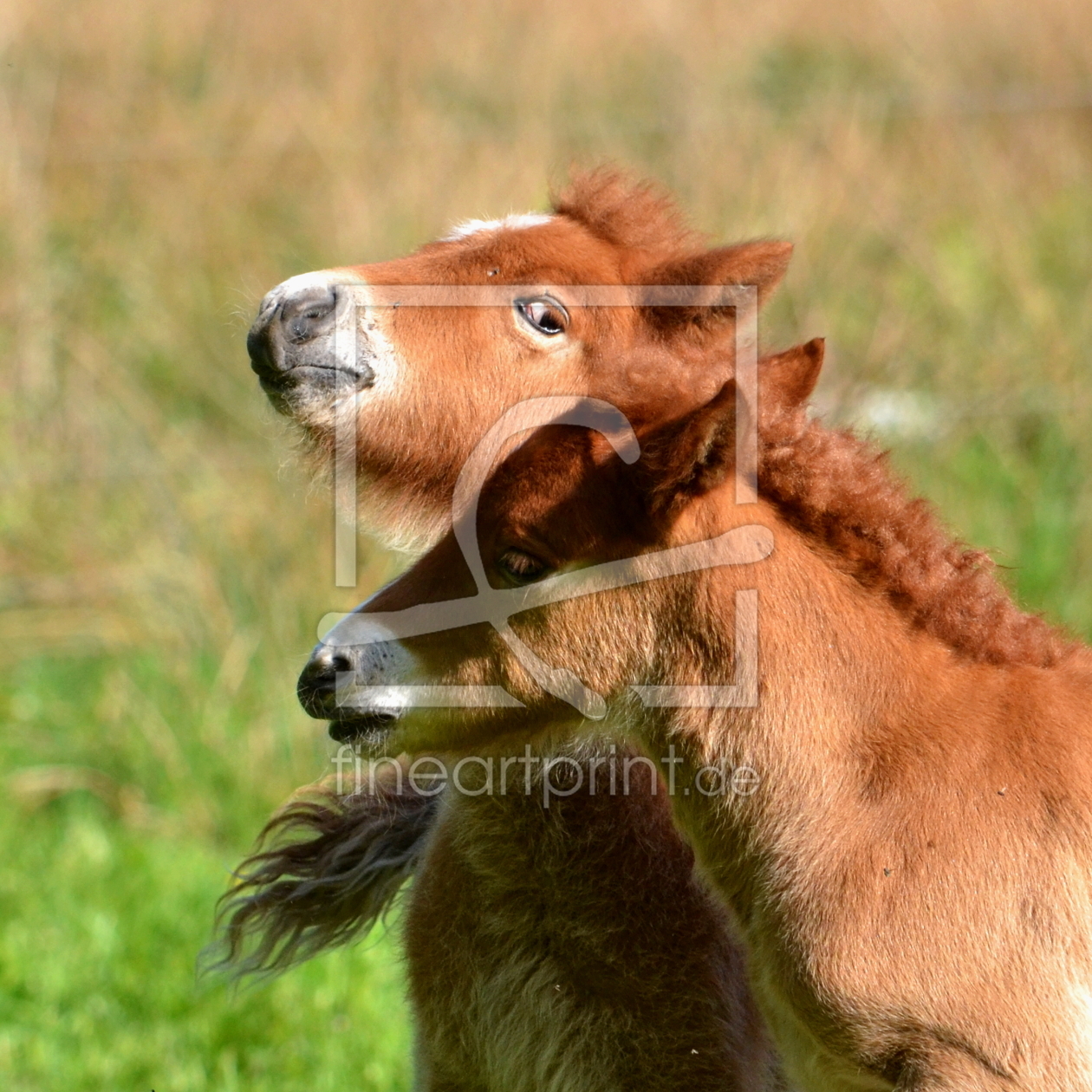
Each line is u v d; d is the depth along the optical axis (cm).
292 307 1263
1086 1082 995
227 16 3175
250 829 2197
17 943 1827
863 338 2569
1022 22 3375
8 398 2602
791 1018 1090
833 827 1071
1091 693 1110
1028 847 1035
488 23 3259
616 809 1166
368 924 1377
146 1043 1634
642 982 1162
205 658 2350
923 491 2266
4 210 2691
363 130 2844
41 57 3030
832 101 2952
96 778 2294
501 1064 1195
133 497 2517
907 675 1097
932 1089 1004
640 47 3334
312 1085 1575
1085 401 2483
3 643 2447
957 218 2805
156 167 2831
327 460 1309
